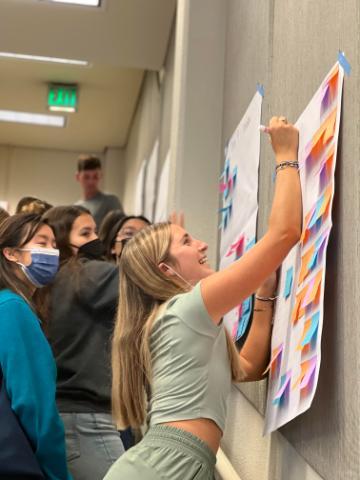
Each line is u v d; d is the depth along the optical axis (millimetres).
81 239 1950
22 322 1377
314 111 1099
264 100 1555
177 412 1104
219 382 1131
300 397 1021
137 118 5871
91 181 4367
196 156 2389
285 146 1197
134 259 1285
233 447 1809
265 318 1365
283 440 1268
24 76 5285
